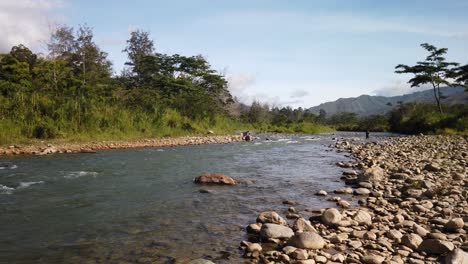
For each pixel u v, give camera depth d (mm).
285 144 30891
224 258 5742
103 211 8508
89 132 27828
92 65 55156
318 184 12172
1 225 7391
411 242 6121
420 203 8891
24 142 23406
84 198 9766
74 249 6133
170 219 7930
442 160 16719
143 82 63219
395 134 56344
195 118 41688
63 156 19281
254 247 6047
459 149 22328
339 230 7051
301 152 23469
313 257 5645
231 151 23703
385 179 12453
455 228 6797
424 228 7055
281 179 13086
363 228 7199
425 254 5773
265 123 69125
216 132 41031
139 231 7102
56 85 33125
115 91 38219
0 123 24234
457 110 54938
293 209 8617
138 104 36219
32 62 45031
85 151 21641
